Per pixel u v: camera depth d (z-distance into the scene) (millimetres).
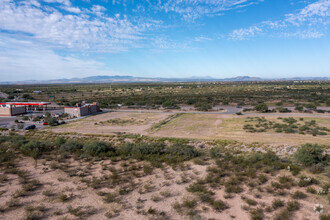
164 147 29234
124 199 15141
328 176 18266
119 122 51844
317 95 105812
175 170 20562
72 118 58938
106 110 75812
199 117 57438
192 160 23703
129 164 22438
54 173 19812
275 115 58562
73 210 13570
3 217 12922
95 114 66188
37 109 79250
